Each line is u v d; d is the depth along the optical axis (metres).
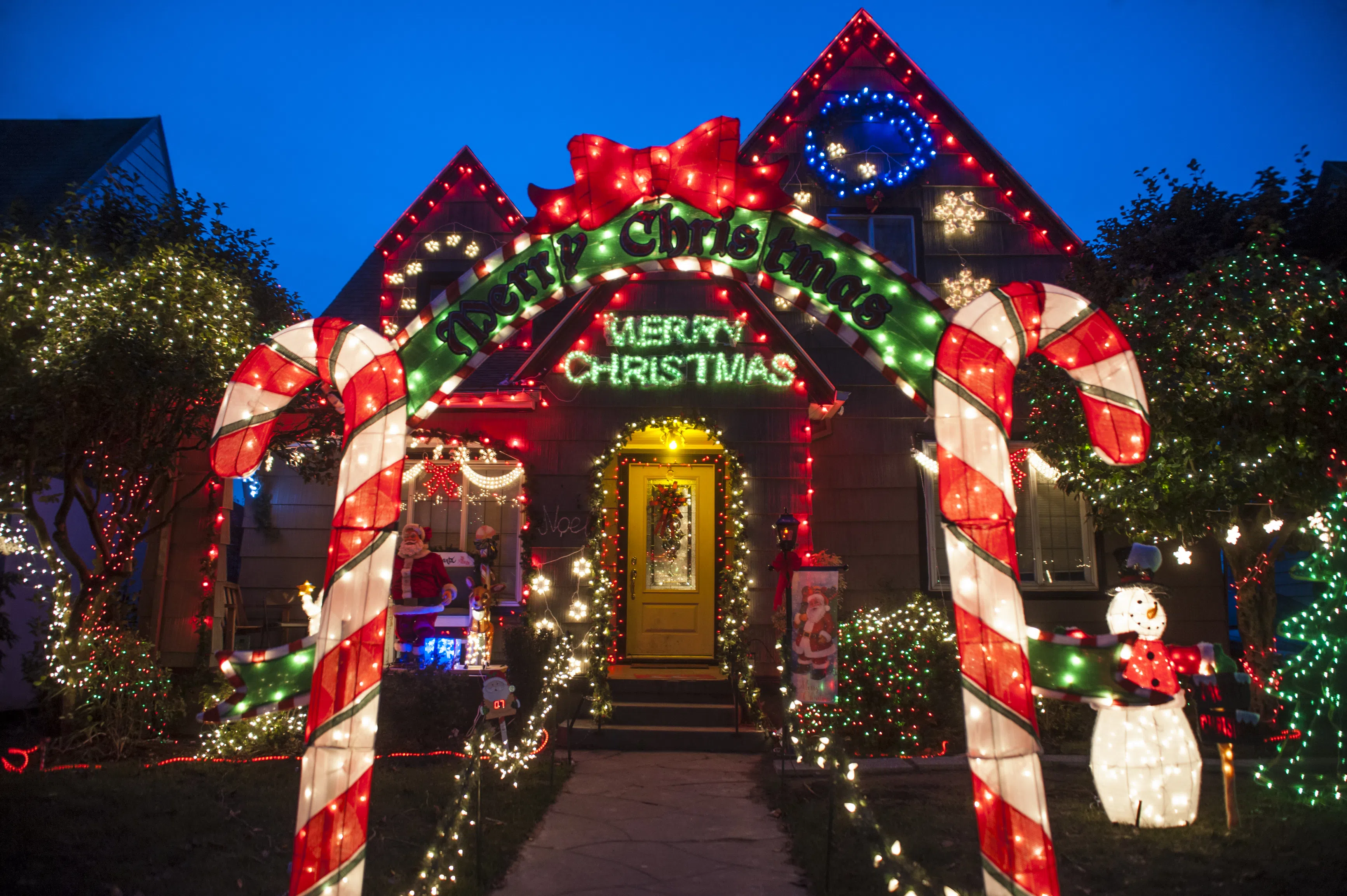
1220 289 9.41
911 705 9.62
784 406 11.84
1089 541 12.30
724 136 4.52
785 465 11.72
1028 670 3.74
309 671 4.21
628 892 5.54
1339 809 6.95
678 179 4.57
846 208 13.27
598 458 11.69
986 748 3.66
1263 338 8.91
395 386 4.28
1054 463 11.05
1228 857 5.93
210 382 9.55
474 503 12.43
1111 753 6.73
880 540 12.48
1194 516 9.80
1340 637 7.73
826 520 12.58
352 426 4.23
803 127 13.48
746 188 4.52
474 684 9.99
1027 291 3.99
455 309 4.64
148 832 6.55
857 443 12.74
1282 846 6.11
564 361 11.95
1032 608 12.19
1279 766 8.43
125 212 11.25
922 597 11.68
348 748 3.90
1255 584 10.50
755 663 11.46
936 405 3.99
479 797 5.81
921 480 12.59
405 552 10.69
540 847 6.42
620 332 12.02
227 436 4.30
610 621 11.01
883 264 4.38
